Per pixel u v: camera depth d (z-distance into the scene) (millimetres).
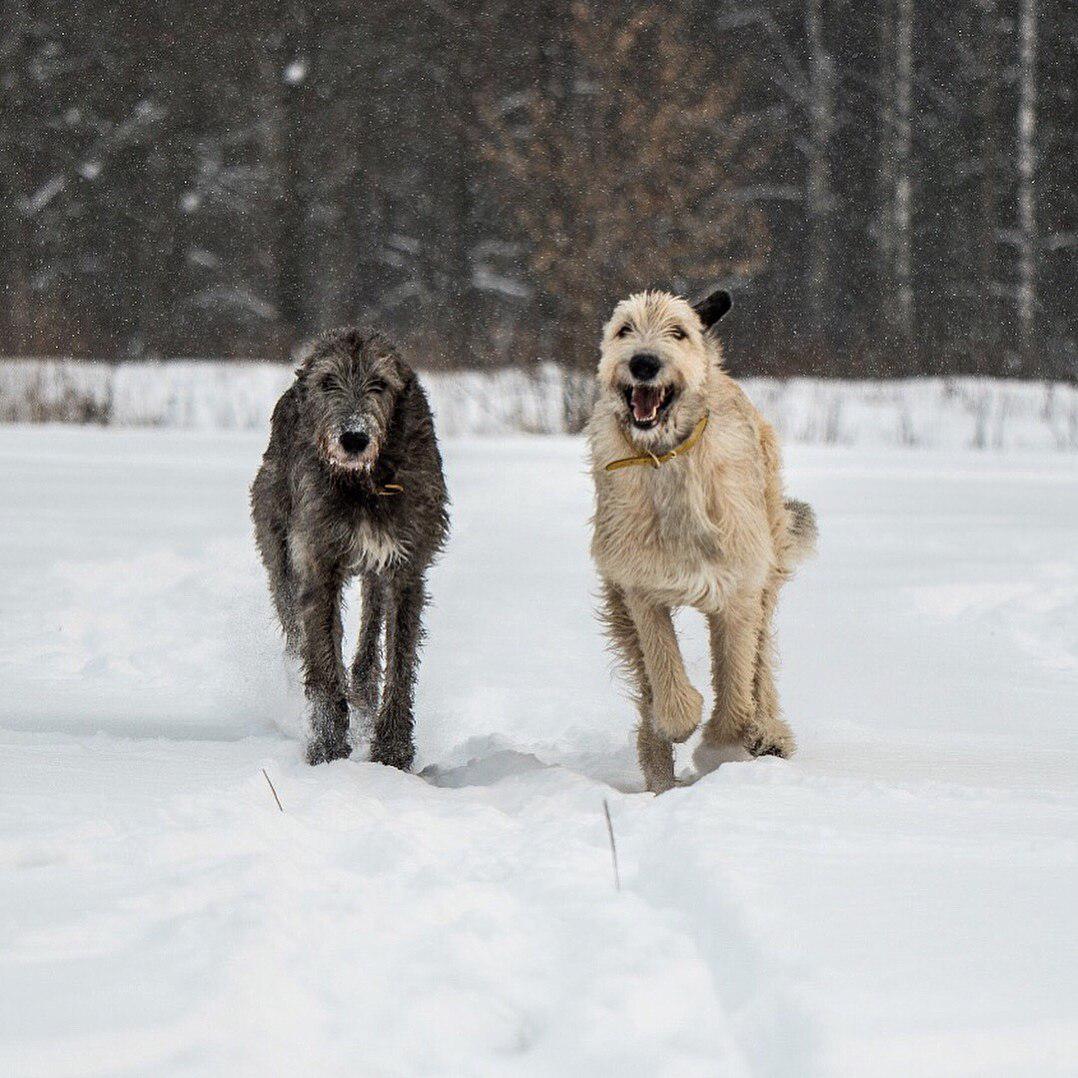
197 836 5297
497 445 28938
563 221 39812
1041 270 53031
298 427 9164
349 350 8766
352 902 4559
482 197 51438
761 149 48719
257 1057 3342
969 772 7777
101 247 53719
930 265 52781
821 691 10602
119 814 5688
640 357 7750
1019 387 37969
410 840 5609
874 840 5426
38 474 23719
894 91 51219
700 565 8016
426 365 37781
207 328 52406
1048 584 14273
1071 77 53375
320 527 8805
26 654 11398
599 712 10000
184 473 24359
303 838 5715
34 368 36938
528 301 47688
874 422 34094
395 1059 3477
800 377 38000
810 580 15078
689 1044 3580
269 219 53125
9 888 4598
